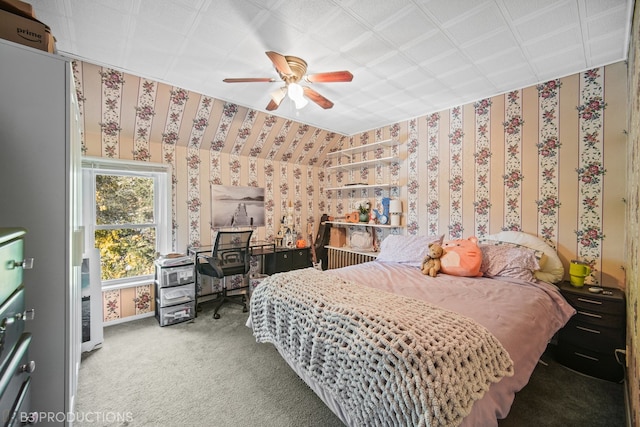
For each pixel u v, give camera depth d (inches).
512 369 45.6
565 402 66.4
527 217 102.4
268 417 61.4
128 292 116.0
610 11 62.5
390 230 149.4
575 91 91.8
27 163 44.1
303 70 79.9
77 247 57.9
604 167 86.4
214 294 145.2
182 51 79.4
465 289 77.4
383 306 56.8
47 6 60.2
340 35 71.6
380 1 59.5
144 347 92.5
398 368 40.3
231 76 94.5
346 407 47.3
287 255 158.2
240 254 129.2
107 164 111.2
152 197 126.9
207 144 137.0
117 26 67.9
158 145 124.6
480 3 60.2
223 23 66.9
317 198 190.5
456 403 36.8
